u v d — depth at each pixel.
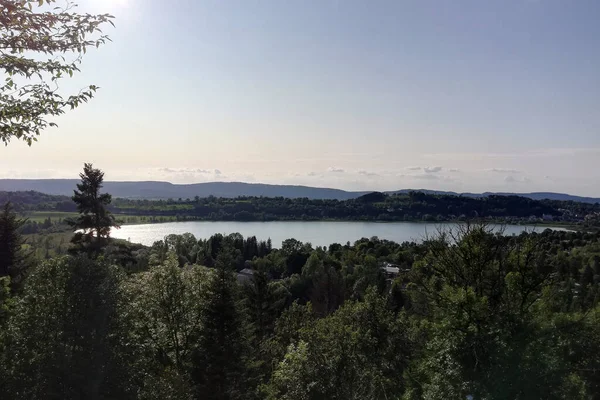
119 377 15.65
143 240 143.00
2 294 18.66
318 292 73.88
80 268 16.02
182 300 24.64
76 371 14.48
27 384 14.17
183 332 24.80
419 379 18.67
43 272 16.20
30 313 15.31
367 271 82.56
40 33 7.12
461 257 18.98
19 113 7.39
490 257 18.56
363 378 17.91
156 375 20.47
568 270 71.25
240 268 108.44
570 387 13.54
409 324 27.17
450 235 19.73
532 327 14.64
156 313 24.09
